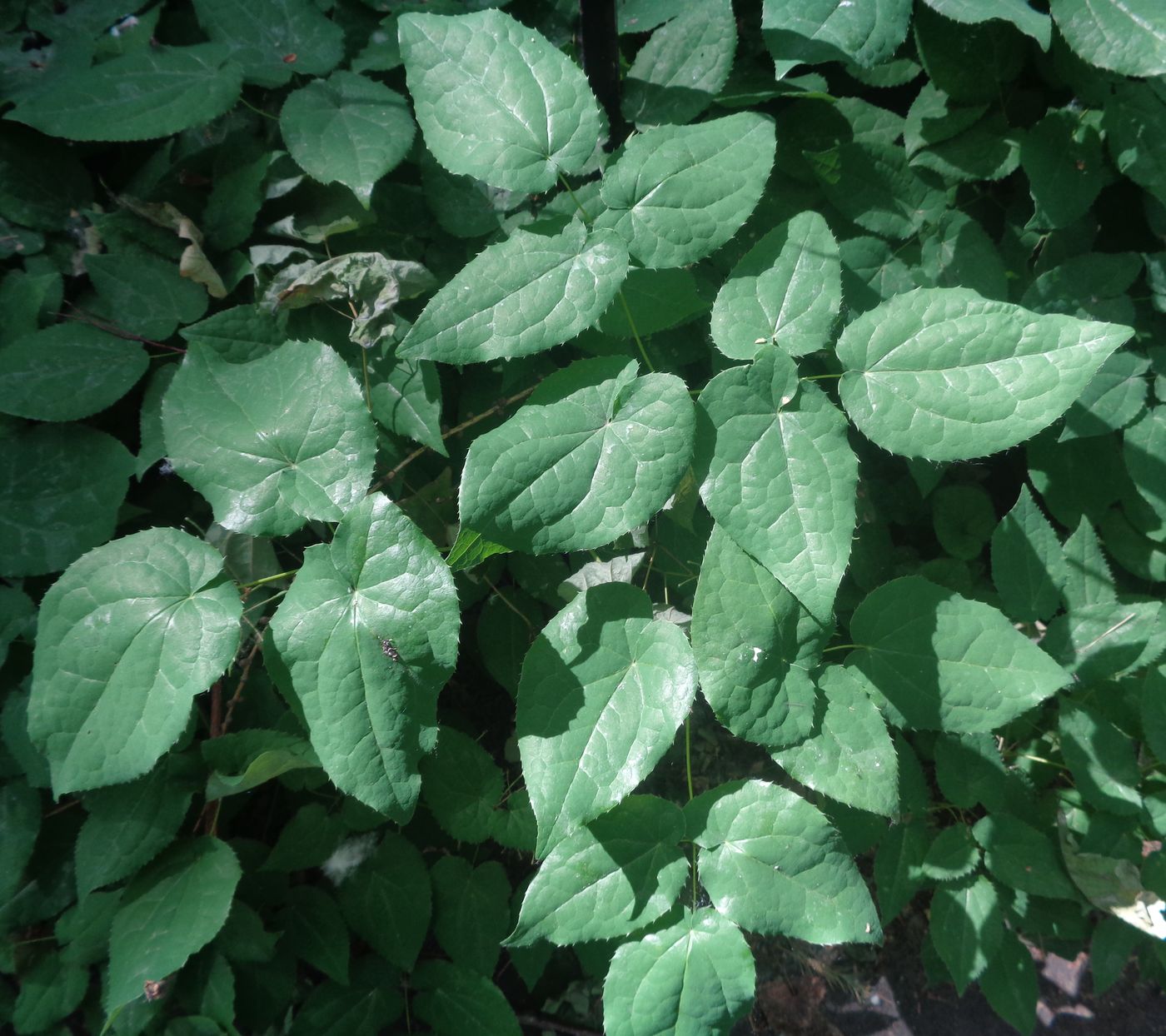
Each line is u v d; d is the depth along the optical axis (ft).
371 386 1.29
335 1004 1.39
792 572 1.02
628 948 1.12
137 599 1.05
